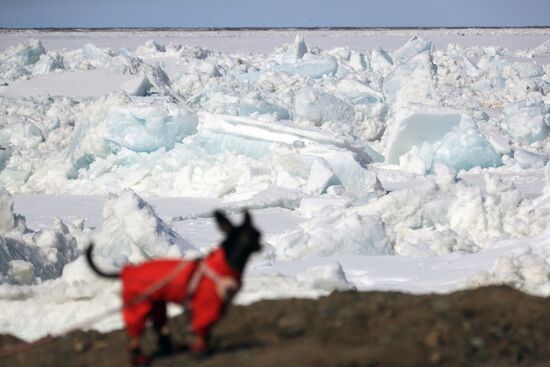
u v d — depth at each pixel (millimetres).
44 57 122375
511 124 86625
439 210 46875
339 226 43344
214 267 16141
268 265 37188
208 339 16969
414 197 46844
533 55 166125
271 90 103375
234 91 88875
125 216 37688
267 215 57219
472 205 46281
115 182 71125
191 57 129625
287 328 18328
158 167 70750
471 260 36094
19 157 79000
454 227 46438
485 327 18203
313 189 62812
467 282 31297
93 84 110438
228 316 19281
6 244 35562
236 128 71188
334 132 74688
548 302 19156
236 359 16547
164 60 128875
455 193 48875
